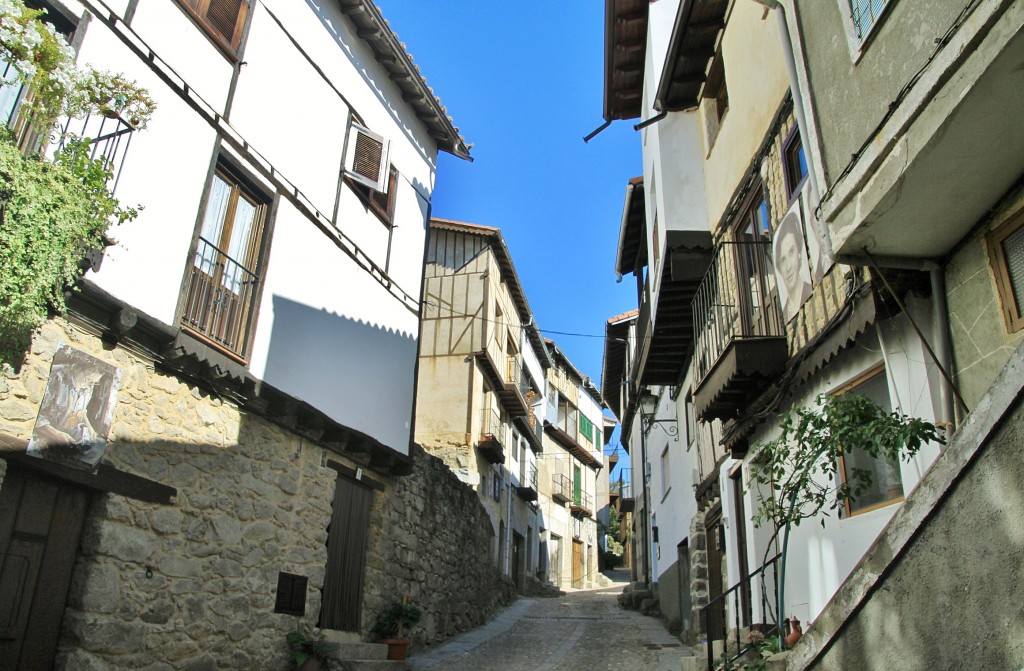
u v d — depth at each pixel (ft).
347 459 31.07
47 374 17.90
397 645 30.45
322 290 30.01
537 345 87.71
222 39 25.36
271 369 26.40
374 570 32.09
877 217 15.06
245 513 24.31
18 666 16.99
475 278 67.56
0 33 14.60
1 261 14.35
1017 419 9.14
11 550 17.19
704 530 38.42
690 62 32.55
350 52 33.63
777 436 24.07
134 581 19.75
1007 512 9.15
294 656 24.88
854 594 11.78
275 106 28.04
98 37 20.29
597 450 120.78
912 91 13.80
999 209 14.40
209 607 22.21
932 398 15.64
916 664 10.49
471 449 61.41
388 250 35.73
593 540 113.91
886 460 18.04
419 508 37.58
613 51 40.01
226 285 25.07
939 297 15.78
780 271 23.18
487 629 43.83
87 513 19.08
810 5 18.35
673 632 43.29
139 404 20.70
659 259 34.09
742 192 27.12
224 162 25.25
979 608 9.46
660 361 40.73
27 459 17.13
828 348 19.21
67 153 16.01
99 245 17.04
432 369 64.90
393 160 36.83
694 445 41.14
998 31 11.85
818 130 17.62
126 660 19.21
